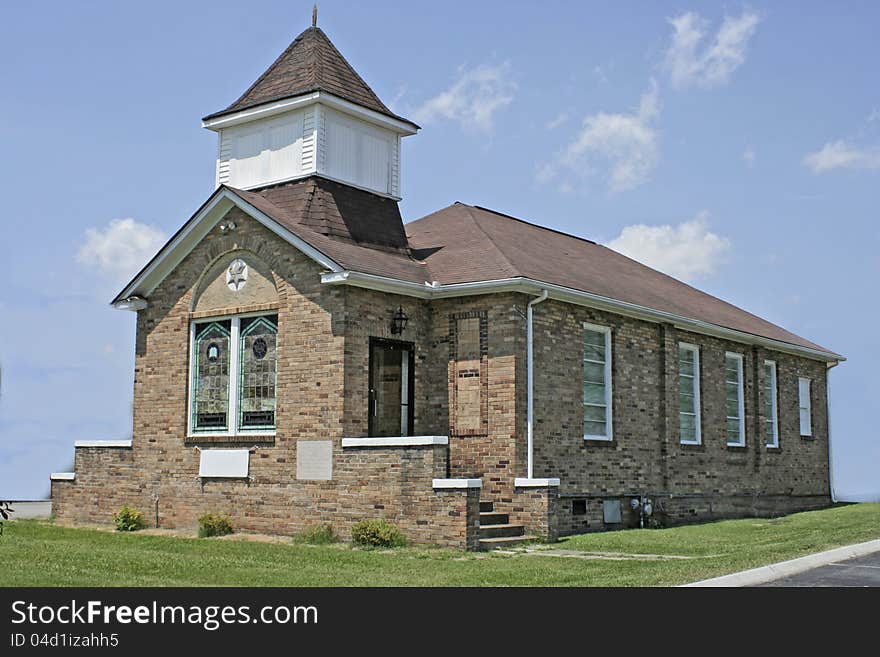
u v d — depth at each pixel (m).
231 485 20.73
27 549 17.09
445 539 17.30
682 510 24.89
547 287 20.52
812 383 33.31
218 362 21.58
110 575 13.98
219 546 17.86
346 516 18.70
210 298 21.81
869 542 17.91
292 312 20.23
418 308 21.16
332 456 19.11
